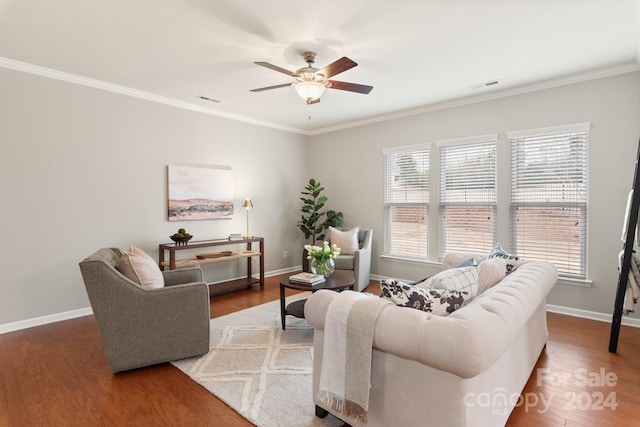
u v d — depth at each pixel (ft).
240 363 8.51
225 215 16.55
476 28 8.52
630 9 7.63
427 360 4.55
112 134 12.88
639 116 10.68
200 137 15.61
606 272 11.34
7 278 10.70
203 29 8.55
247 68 11.08
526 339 7.21
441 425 4.60
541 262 8.57
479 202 14.19
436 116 15.31
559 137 12.21
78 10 7.71
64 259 11.81
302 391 7.23
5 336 10.31
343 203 19.16
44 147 11.34
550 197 12.44
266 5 7.51
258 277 18.12
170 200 14.53
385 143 17.22
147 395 7.13
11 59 10.44
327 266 11.18
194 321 8.70
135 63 10.71
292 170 19.92
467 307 5.05
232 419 6.33
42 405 6.77
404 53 9.95
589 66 10.88
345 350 5.35
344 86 9.85
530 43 9.34
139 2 7.41
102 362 8.63
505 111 13.33
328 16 7.95
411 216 16.42
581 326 10.90
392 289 5.52
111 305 7.81
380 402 5.27
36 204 11.22
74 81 11.87
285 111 16.30
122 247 13.21
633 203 8.77
